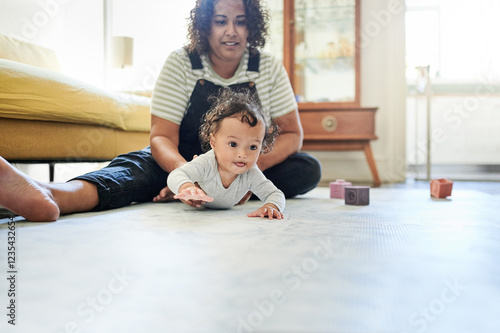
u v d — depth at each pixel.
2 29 3.20
